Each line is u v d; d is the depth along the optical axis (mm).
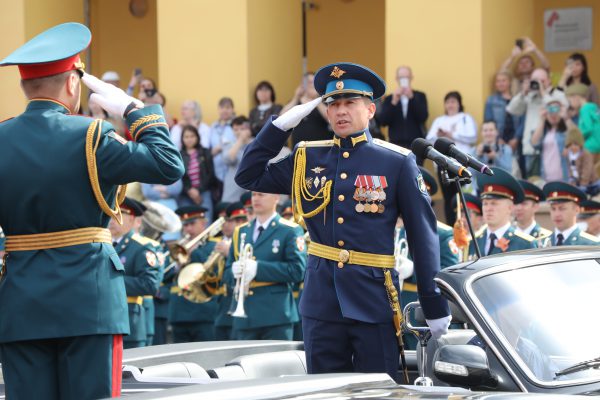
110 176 11852
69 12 43250
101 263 11836
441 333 14117
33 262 11766
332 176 14523
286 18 41656
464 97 36062
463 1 36094
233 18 39375
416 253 14219
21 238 11852
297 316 28188
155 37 49688
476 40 35938
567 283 12719
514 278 12656
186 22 39969
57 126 11891
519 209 26344
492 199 24781
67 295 11617
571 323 12281
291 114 14766
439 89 36406
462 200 14055
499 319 12227
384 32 46719
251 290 27516
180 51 40031
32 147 11805
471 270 12758
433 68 36500
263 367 16000
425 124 35281
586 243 25906
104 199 11875
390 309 14172
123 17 49906
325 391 9289
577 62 34281
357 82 14555
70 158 11758
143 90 39188
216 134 37125
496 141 34062
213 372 15289
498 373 11852
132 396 9250
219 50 39531
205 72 39688
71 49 12047
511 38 38094
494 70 36688
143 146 11906
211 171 36469
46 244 11766
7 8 41250
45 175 11711
